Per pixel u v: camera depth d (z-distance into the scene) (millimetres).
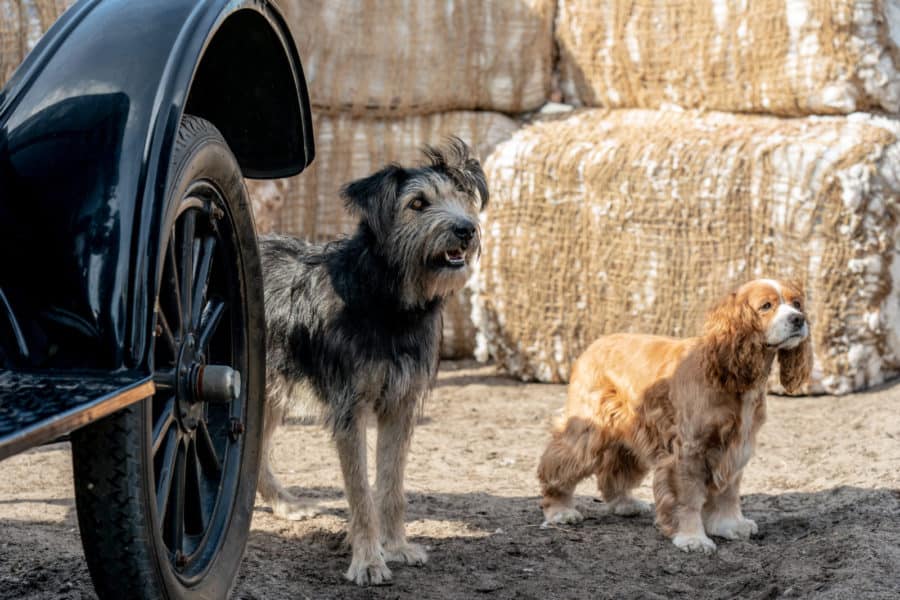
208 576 3346
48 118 2883
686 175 8844
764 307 5184
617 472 5930
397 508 5156
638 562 5070
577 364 5992
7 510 5480
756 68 9078
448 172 5375
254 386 3994
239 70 3980
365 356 4949
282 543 5363
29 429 2203
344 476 4969
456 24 10250
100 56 3002
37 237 2768
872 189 8383
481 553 5230
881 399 8367
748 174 8664
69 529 5098
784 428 7809
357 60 10188
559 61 10539
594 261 9250
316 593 4598
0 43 9234
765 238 8664
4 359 2725
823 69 8734
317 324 5066
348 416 4980
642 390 5574
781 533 5457
